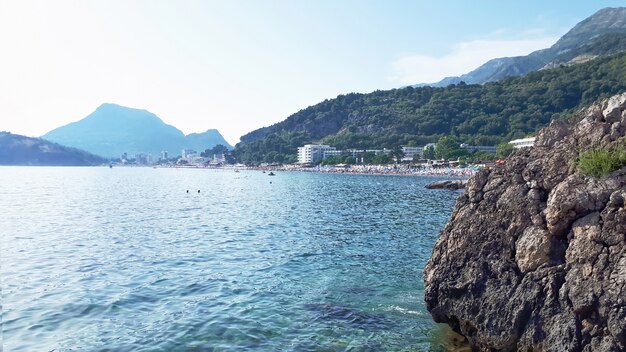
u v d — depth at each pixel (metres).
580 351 10.59
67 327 15.96
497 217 14.21
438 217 49.19
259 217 49.84
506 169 15.38
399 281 22.55
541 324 11.57
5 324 16.09
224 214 52.91
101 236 35.75
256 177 189.75
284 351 14.13
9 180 145.25
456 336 15.25
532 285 12.16
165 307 18.38
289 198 76.75
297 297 19.89
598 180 12.20
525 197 13.78
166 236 36.25
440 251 15.45
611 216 11.34
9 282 21.67
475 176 16.05
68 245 31.70
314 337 15.30
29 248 30.47
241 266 25.92
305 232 38.81
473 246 14.33
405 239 35.09
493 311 12.82
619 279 10.43
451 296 14.31
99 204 64.69
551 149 14.91
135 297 19.59
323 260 27.56
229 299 19.58
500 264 13.35
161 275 23.52
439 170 175.50
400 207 60.28
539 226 12.88
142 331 15.71
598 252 11.17
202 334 15.51
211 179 170.50
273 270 24.98
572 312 11.09
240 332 15.72
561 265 11.87
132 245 31.97
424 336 15.35
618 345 9.94
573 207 12.12
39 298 19.19
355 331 15.87
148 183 135.88
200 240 34.56
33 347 14.18
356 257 28.41
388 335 15.48
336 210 57.00
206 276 23.48
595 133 13.80
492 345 12.55
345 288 21.33
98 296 19.61
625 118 13.20
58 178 166.25
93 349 14.13
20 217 48.22
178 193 91.00
